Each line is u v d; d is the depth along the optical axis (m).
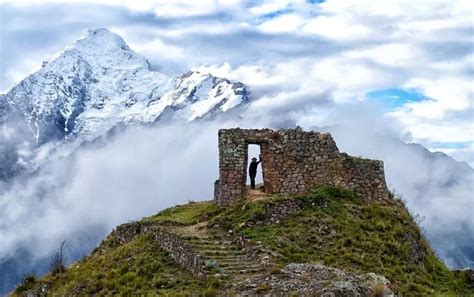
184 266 31.23
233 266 29.27
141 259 33.75
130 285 31.11
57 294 34.75
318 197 37.59
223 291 25.78
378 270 31.72
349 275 25.06
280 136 40.50
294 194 38.91
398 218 37.72
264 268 28.75
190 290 27.48
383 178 40.12
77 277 36.59
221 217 36.28
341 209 37.41
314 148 40.31
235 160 39.84
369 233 35.31
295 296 22.67
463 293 33.31
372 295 23.23
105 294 31.23
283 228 34.78
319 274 25.19
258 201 37.00
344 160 40.12
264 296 23.64
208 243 32.59
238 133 40.28
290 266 27.02
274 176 40.19
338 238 34.28
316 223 35.38
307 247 33.12
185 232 34.84
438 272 35.41
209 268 28.81
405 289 30.53
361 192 39.66
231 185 39.59
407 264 33.31
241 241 32.91
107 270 34.69
